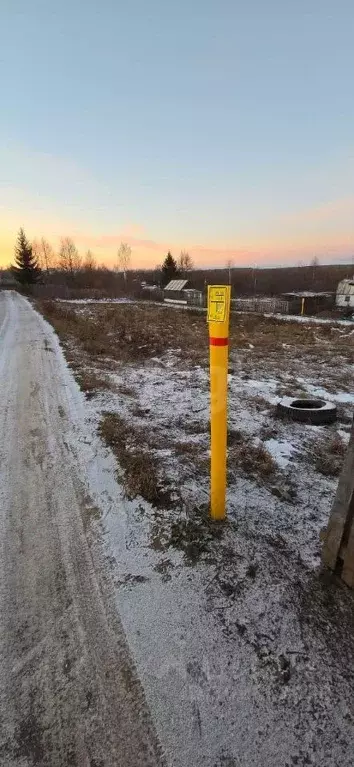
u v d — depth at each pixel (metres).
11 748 1.41
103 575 2.22
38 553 2.41
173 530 2.58
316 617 1.92
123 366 7.99
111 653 1.75
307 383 6.90
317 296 29.64
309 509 2.86
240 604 2.00
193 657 1.72
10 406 5.17
